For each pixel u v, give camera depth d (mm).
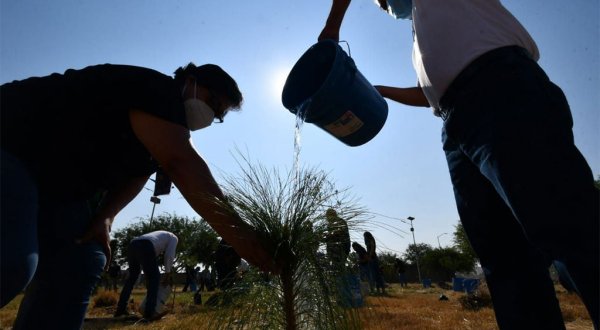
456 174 1801
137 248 4758
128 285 5539
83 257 1668
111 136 1397
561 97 1162
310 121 2035
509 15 1391
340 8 2156
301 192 1611
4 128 1207
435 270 39406
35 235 1209
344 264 1610
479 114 1203
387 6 2045
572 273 974
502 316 1573
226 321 1546
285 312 1557
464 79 1288
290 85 2154
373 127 2092
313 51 2158
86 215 1703
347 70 1970
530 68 1189
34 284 1615
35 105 1268
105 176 1520
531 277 1553
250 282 1611
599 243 913
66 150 1325
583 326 3660
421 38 1500
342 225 1643
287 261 1553
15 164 1175
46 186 1374
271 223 1528
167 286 4973
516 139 1069
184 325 1865
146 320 4484
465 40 1332
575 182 975
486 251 1670
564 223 952
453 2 1440
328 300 1521
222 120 1753
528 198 1015
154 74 1418
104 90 1341
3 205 1083
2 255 1052
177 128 1359
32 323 1559
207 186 1323
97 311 6145
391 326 3494
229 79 1678
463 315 4293
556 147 1024
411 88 2322
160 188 1837
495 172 1128
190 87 1621
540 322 1492
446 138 1843
